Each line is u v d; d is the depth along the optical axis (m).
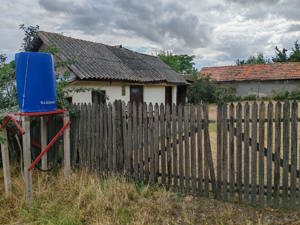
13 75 6.16
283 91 29.73
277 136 4.54
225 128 4.82
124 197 4.74
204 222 4.08
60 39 12.25
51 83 4.97
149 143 5.44
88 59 11.92
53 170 6.06
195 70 33.81
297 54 44.47
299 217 4.23
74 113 6.02
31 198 4.64
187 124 5.07
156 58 20.09
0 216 4.22
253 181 4.71
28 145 4.64
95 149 6.00
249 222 4.02
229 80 32.78
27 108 4.61
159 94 15.52
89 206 4.37
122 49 17.12
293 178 4.52
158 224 4.02
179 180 5.22
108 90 11.28
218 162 4.91
